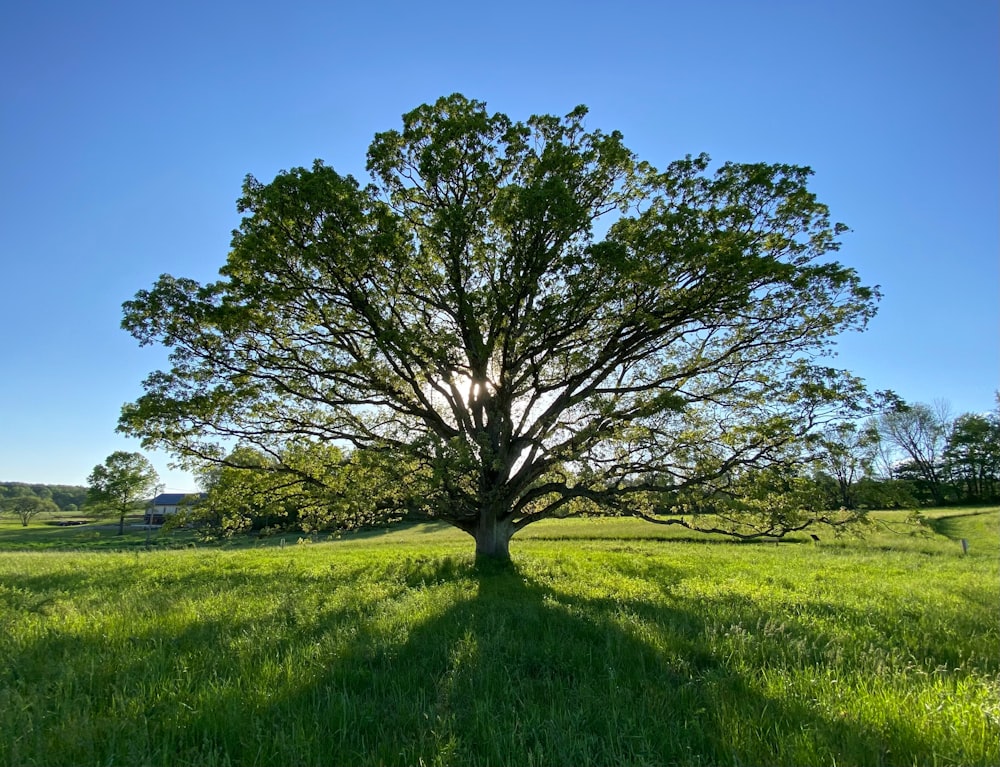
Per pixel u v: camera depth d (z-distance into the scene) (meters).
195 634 7.52
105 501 61.62
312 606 9.74
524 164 16.80
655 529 37.41
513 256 14.97
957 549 26.17
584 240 15.09
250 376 15.50
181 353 14.78
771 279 14.52
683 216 14.23
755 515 15.16
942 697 5.17
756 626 8.04
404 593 11.63
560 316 15.03
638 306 15.27
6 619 8.62
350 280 14.86
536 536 35.50
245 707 4.87
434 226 14.43
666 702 5.07
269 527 17.59
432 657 6.46
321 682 5.53
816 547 26.59
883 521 14.80
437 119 16.14
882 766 3.99
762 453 14.83
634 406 15.75
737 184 15.73
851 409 14.35
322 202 13.81
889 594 12.32
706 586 13.30
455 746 4.19
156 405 13.91
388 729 4.58
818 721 4.62
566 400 16.44
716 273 14.37
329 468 15.84
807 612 9.73
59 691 5.16
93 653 6.53
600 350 16.86
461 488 15.73
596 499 16.69
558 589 12.03
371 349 15.86
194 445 15.23
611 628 7.80
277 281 15.02
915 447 74.31
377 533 43.28
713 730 4.54
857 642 7.40
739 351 16.77
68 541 50.88
